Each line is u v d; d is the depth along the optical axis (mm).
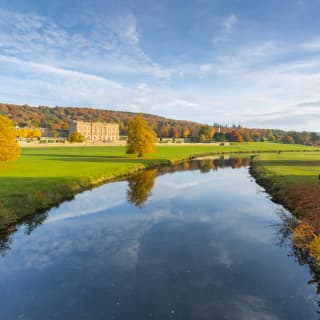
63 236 13383
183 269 10133
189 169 41875
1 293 8648
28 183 22406
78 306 7992
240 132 178625
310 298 8367
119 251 11664
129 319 7434
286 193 20031
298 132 186375
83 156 55000
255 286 9000
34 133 160875
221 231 14094
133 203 19953
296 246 11781
